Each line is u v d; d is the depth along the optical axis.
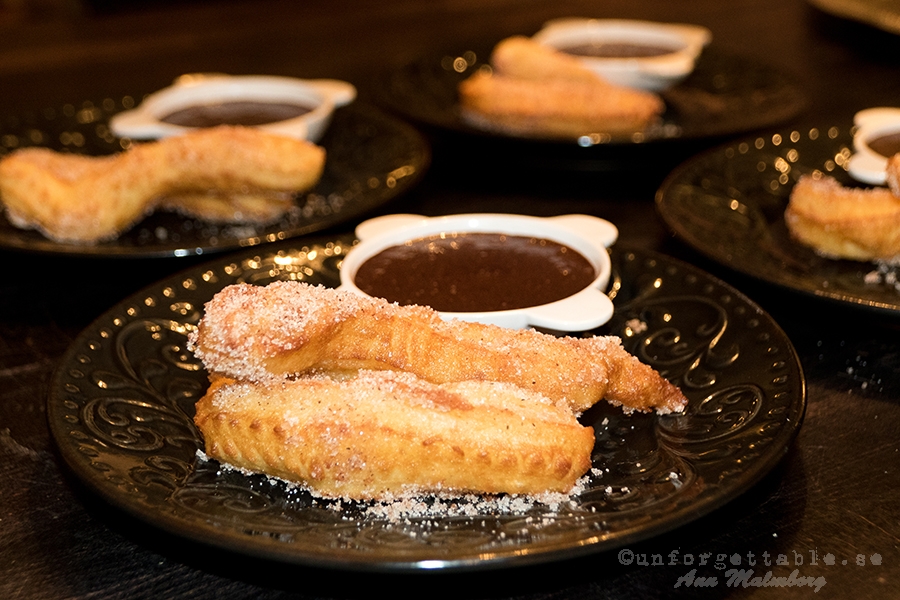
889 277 0.56
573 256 0.54
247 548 0.42
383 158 0.67
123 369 0.51
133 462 0.46
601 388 0.48
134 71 0.86
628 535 0.42
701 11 1.01
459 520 0.44
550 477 0.45
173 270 0.59
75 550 0.46
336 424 0.45
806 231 0.57
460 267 0.54
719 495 0.43
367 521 0.44
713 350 0.51
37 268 0.61
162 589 0.45
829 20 0.94
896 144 0.64
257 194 0.62
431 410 0.45
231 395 0.47
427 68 0.80
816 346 0.54
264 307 0.47
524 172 0.70
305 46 0.91
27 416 0.51
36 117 0.73
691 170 0.63
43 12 1.15
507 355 0.48
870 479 0.47
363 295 0.50
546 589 0.44
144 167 0.61
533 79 0.76
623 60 0.76
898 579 0.44
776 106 0.73
